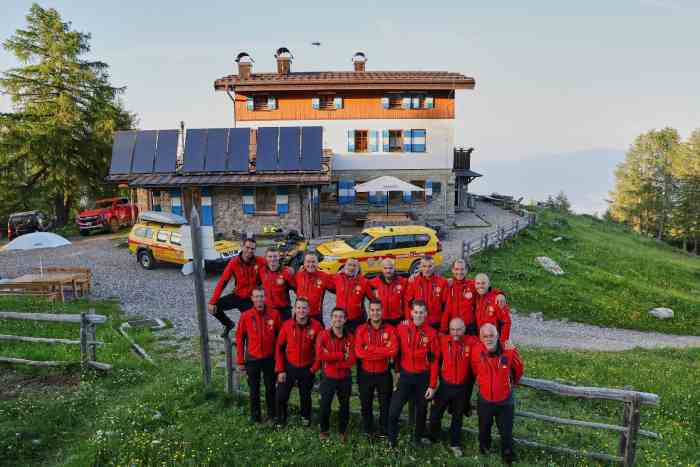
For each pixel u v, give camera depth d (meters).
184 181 24.08
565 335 14.59
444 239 24.77
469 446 6.30
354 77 29.00
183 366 9.15
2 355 9.38
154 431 6.41
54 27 33.06
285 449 6.12
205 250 7.54
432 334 6.09
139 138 26.31
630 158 63.53
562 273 20.20
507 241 23.62
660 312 17.14
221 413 7.01
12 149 32.03
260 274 7.53
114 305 14.50
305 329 6.45
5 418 6.66
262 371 6.83
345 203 29.55
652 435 7.30
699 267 29.92
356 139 29.30
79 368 8.73
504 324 7.01
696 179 54.38
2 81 32.38
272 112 28.88
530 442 6.38
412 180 29.41
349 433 6.53
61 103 32.59
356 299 7.43
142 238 19.69
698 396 9.07
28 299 14.48
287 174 24.89
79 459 5.67
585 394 6.06
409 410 6.70
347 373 6.30
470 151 35.66
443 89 28.27
